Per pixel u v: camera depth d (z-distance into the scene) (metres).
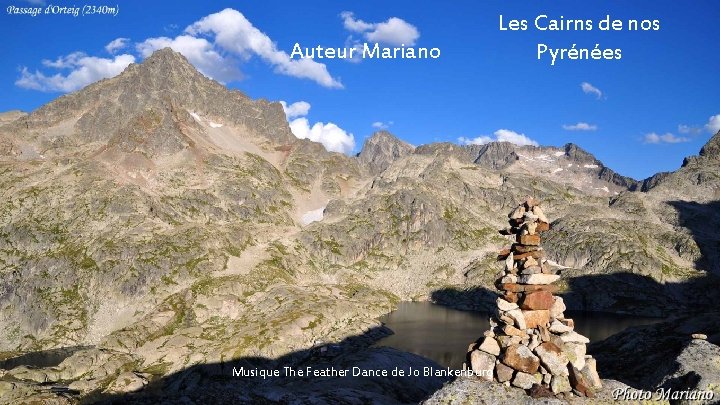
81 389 127.19
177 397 34.41
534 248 20.83
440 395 19.73
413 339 170.88
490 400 18.94
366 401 48.78
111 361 147.25
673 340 74.12
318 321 178.50
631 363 69.12
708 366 33.59
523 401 18.66
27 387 123.44
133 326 186.12
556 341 20.00
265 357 143.75
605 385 19.84
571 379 19.27
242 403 35.34
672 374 34.28
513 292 20.77
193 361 142.75
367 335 170.12
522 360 19.47
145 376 134.75
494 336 20.84
